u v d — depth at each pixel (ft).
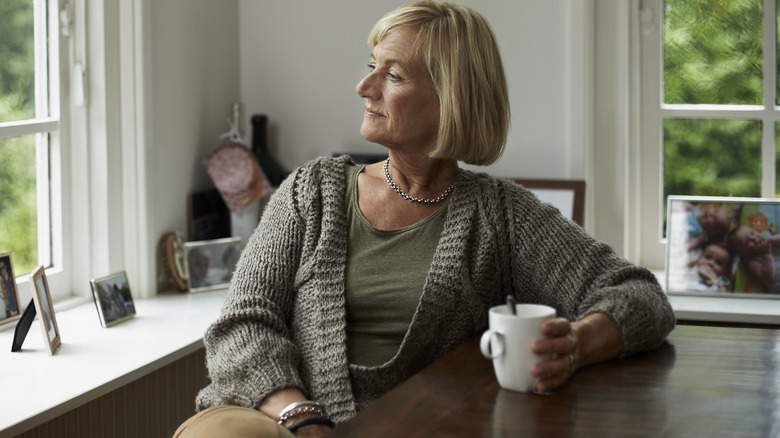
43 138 8.07
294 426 4.63
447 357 4.85
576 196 9.25
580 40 9.21
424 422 3.79
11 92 7.69
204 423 4.50
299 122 10.14
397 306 5.44
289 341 5.29
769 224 8.60
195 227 9.26
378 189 5.69
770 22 9.23
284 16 10.06
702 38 9.37
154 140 8.63
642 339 4.84
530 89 9.46
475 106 5.40
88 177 8.30
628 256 9.53
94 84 8.25
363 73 9.91
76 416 7.14
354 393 5.36
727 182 9.48
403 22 5.45
